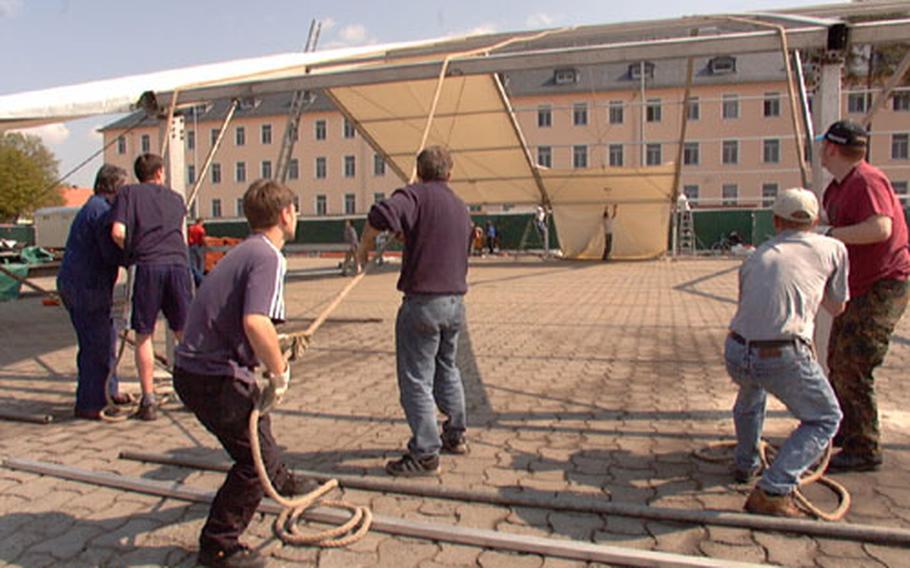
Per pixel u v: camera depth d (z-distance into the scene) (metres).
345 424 5.06
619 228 23.80
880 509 3.45
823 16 9.05
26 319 11.56
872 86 27.39
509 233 35.09
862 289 3.78
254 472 3.04
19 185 58.28
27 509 3.67
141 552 3.20
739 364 3.39
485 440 4.62
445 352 4.21
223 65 7.71
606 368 6.81
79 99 6.04
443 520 3.44
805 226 3.42
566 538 3.23
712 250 31.14
